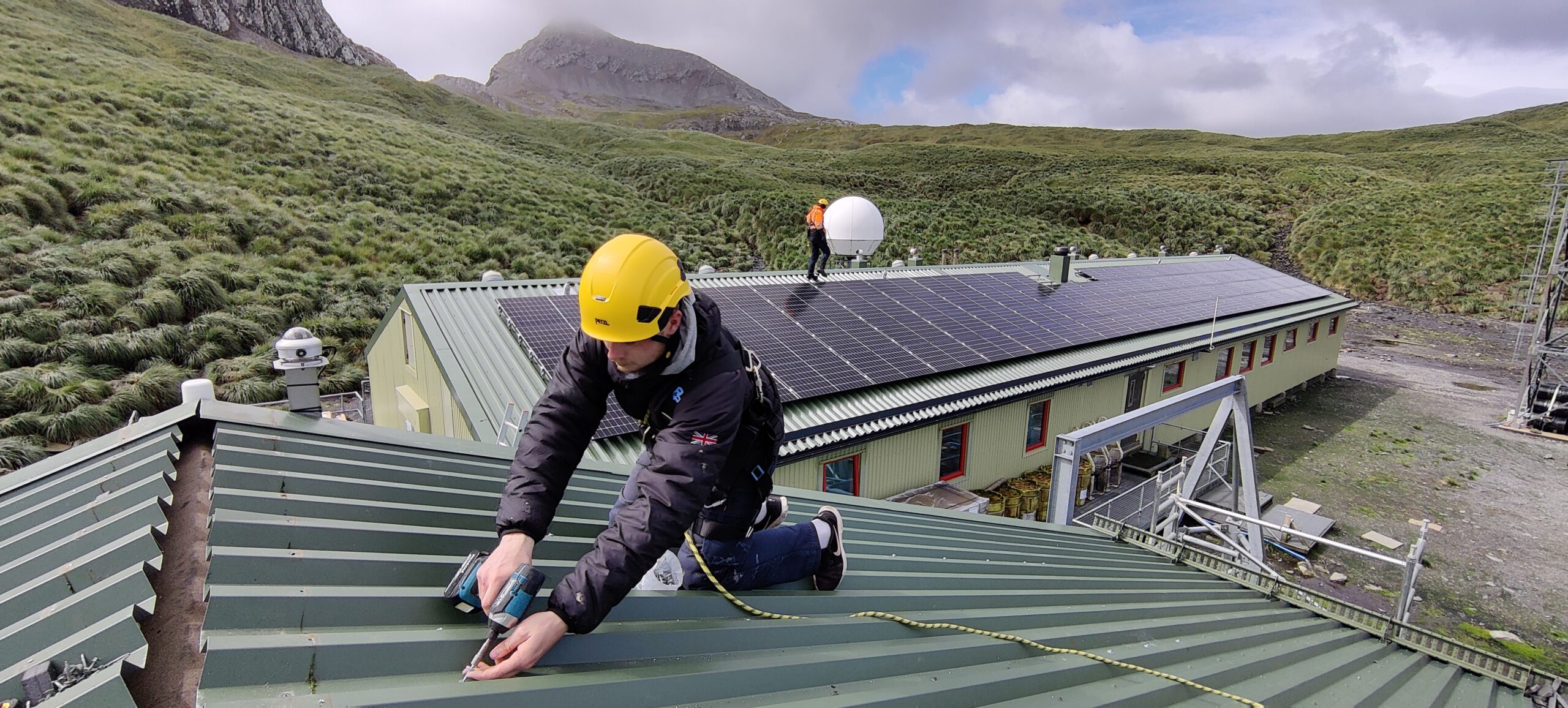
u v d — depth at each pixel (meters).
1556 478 16.02
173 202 21.39
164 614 2.01
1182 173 64.88
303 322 18.22
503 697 1.62
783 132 172.75
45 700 1.64
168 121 29.66
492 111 95.62
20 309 14.64
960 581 3.91
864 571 3.56
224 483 2.66
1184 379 16.88
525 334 9.25
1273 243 45.88
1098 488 13.75
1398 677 4.78
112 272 16.70
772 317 11.52
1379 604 10.82
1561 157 64.94
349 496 2.87
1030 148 100.50
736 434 1.98
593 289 1.74
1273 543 12.52
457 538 2.59
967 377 11.49
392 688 1.59
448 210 29.64
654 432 2.07
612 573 1.67
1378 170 66.12
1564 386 20.62
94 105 28.25
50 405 12.42
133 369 14.61
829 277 14.24
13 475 3.17
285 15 116.12
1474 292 35.41
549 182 40.66
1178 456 15.52
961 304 14.27
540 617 1.64
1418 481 15.74
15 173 19.38
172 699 1.65
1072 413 13.70
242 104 35.94
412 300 9.98
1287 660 4.41
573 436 1.96
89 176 21.17
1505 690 5.19
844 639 2.54
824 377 10.03
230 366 15.33
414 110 78.38
